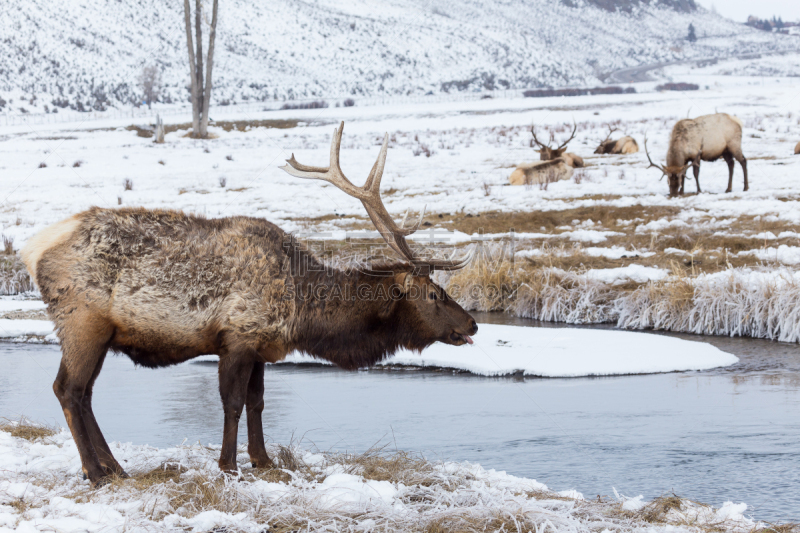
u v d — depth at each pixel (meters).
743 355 9.50
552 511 4.06
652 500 4.43
